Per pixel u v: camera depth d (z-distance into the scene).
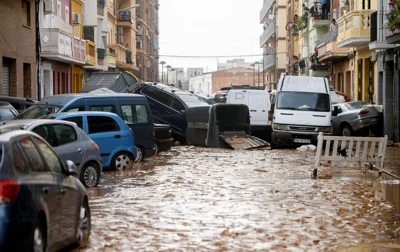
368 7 39.16
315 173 17.70
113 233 10.40
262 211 12.36
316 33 57.84
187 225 11.04
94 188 15.43
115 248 9.39
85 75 54.25
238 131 29.67
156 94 31.17
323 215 11.97
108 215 11.95
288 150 27.50
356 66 42.59
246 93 34.50
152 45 107.44
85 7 52.59
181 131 30.94
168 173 18.59
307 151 26.88
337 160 17.83
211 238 10.07
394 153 25.69
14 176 7.35
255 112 34.28
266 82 110.94
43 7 39.38
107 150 18.83
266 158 23.56
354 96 43.28
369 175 18.00
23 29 34.97
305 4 67.25
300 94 29.05
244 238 10.09
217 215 11.95
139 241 9.85
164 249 9.36
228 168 20.06
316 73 56.53
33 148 8.34
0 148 7.50
